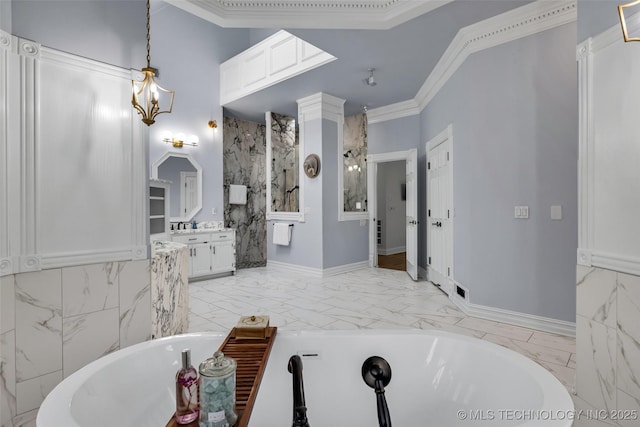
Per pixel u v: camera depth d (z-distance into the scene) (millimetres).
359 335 1504
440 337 1473
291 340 1481
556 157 2727
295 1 2861
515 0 2668
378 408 1185
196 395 945
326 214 5047
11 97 1616
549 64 2744
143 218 2139
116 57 2004
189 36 5195
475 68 3146
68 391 1038
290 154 6082
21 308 1655
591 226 1773
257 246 6617
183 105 5145
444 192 3979
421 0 2664
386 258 6930
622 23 1342
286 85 4562
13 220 1625
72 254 1835
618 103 1617
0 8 1580
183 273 2787
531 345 2506
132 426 1187
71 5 1822
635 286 1533
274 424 1396
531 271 2846
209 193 5457
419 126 5145
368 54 3588
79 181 1862
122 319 2037
